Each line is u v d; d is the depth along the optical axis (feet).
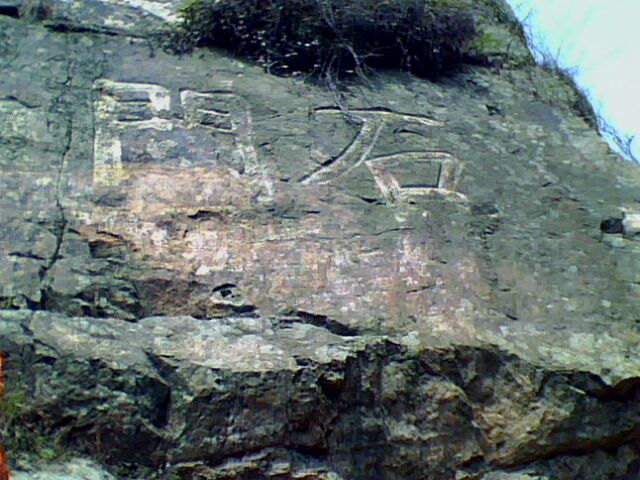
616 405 18.42
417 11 25.18
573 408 18.17
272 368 16.81
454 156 22.72
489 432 18.11
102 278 18.02
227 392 16.53
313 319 18.35
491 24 28.43
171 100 22.11
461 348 18.30
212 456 16.33
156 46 23.66
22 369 16.35
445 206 21.27
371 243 19.90
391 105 23.75
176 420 16.33
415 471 17.54
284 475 16.55
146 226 19.07
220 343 17.33
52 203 19.02
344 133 22.50
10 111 20.66
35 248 18.19
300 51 24.08
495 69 26.78
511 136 24.08
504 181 22.38
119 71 22.59
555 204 22.04
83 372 16.29
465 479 17.80
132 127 21.18
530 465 18.15
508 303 19.54
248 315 18.24
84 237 18.60
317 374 17.03
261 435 16.55
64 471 15.57
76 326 17.07
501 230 21.11
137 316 17.88
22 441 15.78
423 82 25.20
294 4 24.07
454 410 17.98
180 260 18.70
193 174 20.38
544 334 19.07
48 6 23.89
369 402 17.52
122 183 19.80
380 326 18.44
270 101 22.77
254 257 19.11
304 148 21.77
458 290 19.45
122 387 16.31
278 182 20.75
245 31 24.06
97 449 16.06
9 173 19.36
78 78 22.04
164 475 16.10
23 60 22.11
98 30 23.59
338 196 20.80
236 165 20.88
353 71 24.49
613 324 19.51
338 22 24.41
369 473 17.19
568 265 20.59
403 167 21.99
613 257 20.97
